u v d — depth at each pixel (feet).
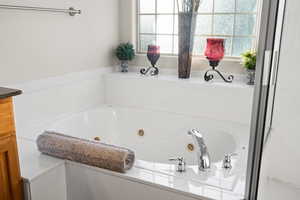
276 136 6.61
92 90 9.21
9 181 4.70
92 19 8.84
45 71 7.52
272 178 6.89
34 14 7.02
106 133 9.12
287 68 6.31
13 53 6.65
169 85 8.56
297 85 6.24
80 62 8.62
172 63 9.41
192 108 8.39
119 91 9.45
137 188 4.97
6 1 6.35
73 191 5.69
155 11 9.77
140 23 10.12
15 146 4.71
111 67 9.95
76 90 8.59
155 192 4.83
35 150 5.98
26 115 7.16
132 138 9.16
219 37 9.05
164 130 8.66
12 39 6.59
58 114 8.06
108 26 9.55
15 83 6.79
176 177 4.96
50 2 7.39
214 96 8.00
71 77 8.36
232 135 7.23
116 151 5.16
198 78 8.87
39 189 5.08
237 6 8.62
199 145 5.37
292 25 6.15
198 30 9.27
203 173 5.09
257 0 8.29
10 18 6.48
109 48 9.74
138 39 10.19
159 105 8.88
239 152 6.02
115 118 9.22
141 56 9.89
